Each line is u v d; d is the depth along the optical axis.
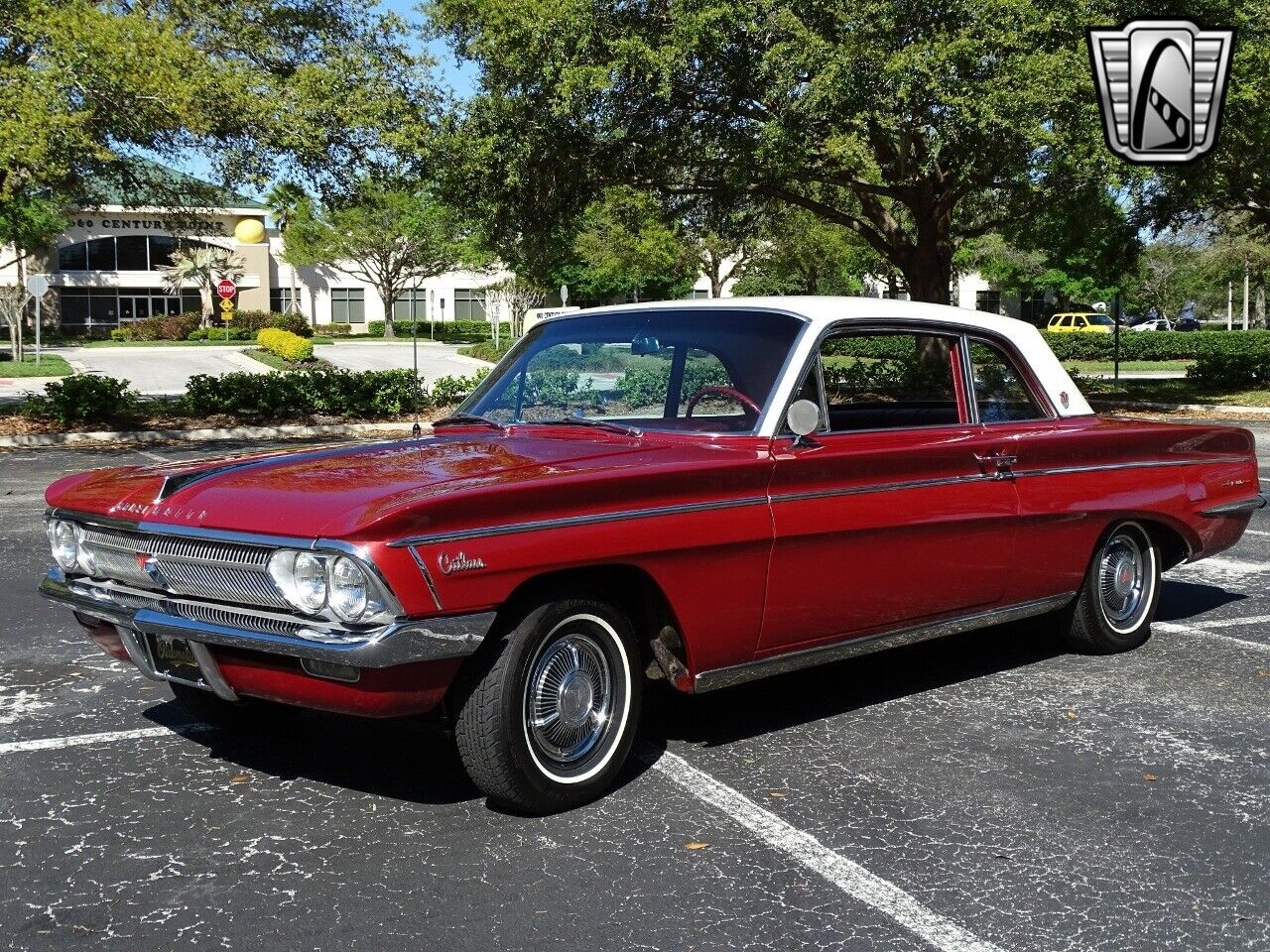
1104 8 18.50
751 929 3.34
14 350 40.50
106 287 67.38
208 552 3.88
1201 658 6.21
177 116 17.27
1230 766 4.67
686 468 4.25
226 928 3.33
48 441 18.86
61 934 3.29
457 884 3.61
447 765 4.64
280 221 20.81
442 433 5.14
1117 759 4.73
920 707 5.39
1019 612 5.63
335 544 3.59
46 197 22.73
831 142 18.70
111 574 4.30
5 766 4.62
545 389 5.16
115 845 3.89
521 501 3.85
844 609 4.80
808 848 3.88
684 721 5.18
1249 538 10.02
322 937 3.28
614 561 4.05
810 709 5.36
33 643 6.48
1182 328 64.19
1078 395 5.94
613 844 3.90
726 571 4.39
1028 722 5.18
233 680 3.98
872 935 3.32
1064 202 21.80
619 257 46.66
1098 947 3.27
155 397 25.14
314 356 45.34
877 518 4.80
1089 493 5.71
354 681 3.69
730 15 18.39
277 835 3.96
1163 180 23.14
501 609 3.94
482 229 22.72
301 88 18.67
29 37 16.72
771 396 4.63
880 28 18.53
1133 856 3.85
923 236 23.41
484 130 20.58
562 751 4.14
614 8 19.80
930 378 5.32
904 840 3.95
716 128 20.45
